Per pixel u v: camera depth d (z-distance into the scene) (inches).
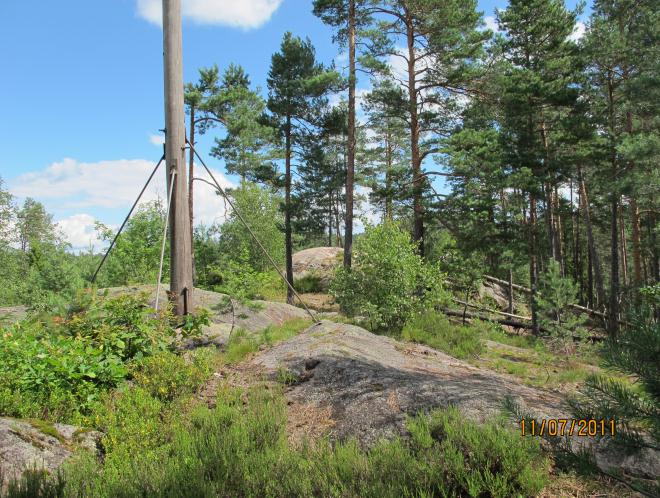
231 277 447.2
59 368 192.9
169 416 179.5
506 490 127.6
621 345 102.2
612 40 776.9
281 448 153.9
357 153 1201.4
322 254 1189.7
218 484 125.8
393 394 192.5
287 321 420.8
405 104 763.4
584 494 134.7
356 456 142.3
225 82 1087.0
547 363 384.8
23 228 2028.8
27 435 146.4
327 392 206.2
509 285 980.6
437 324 420.8
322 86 769.6
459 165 705.6
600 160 813.2
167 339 261.7
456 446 144.3
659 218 1004.6
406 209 827.4
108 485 123.1
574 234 1504.7
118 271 658.2
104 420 169.0
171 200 317.1
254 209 1024.9
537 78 778.8
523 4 847.7
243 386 220.2
